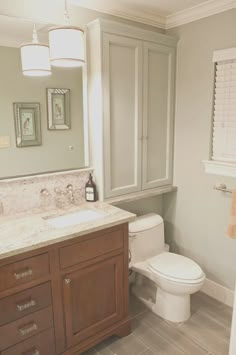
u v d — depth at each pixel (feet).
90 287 5.69
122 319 6.41
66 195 6.95
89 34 6.63
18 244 4.65
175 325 6.88
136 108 7.32
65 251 5.16
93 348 6.21
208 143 7.55
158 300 7.20
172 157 8.50
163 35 7.45
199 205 8.07
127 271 6.27
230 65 6.81
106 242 5.74
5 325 4.69
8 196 6.14
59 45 5.33
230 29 6.67
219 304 7.69
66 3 5.91
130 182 7.61
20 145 6.22
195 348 6.17
